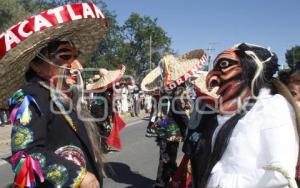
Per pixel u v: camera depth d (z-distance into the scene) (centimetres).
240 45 224
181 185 381
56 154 219
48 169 212
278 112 193
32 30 216
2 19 3138
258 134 194
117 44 4666
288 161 183
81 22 233
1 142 1225
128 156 968
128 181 728
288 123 191
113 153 1003
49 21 219
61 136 231
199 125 265
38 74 236
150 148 1093
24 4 3553
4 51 217
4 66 222
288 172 180
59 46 238
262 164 191
